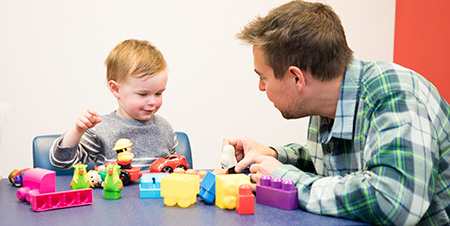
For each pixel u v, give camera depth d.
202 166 2.30
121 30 2.16
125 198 0.95
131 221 0.77
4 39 2.06
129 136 1.47
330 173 1.11
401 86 0.93
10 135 2.09
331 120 1.12
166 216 0.81
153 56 1.43
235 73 2.31
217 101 2.30
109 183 0.93
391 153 0.84
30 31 2.08
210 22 2.25
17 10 2.06
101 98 2.18
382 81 0.96
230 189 0.85
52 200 0.86
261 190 0.92
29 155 2.12
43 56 2.10
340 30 1.02
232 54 2.29
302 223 0.79
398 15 2.41
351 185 0.84
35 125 2.12
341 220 0.82
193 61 2.25
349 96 1.01
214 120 2.30
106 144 1.41
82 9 2.12
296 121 2.40
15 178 1.05
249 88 2.33
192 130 2.28
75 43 2.13
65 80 2.13
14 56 2.07
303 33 0.97
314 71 0.99
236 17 2.28
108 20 2.15
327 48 0.97
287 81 1.01
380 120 0.90
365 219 0.81
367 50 2.43
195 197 0.92
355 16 2.40
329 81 1.01
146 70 1.39
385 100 0.92
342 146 1.07
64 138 1.25
